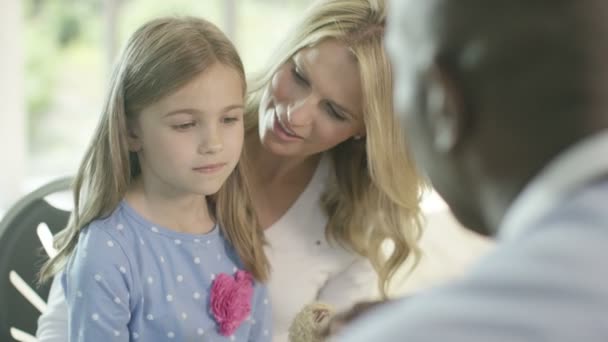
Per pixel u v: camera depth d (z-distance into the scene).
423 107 0.70
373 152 1.60
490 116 0.64
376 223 1.75
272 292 1.75
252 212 1.61
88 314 1.39
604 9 0.60
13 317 1.79
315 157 1.78
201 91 1.38
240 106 1.44
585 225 0.57
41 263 1.81
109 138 1.44
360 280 1.82
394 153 1.61
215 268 1.53
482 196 0.68
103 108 1.47
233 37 3.53
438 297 0.59
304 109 1.57
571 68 0.60
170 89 1.37
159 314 1.46
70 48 3.45
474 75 0.64
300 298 1.77
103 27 3.45
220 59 1.41
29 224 1.82
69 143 3.51
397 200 1.66
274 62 1.67
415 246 1.78
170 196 1.47
